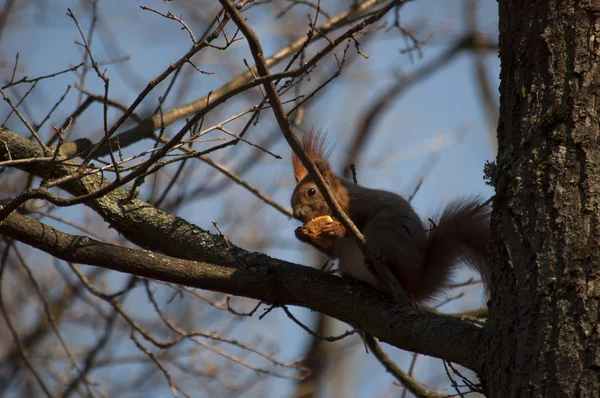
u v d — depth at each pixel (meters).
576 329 5.32
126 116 6.47
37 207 10.51
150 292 9.96
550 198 5.78
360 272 8.35
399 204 9.08
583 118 5.90
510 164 6.12
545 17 6.33
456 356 6.18
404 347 6.65
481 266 8.45
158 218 8.07
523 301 5.64
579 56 6.09
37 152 8.11
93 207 8.09
